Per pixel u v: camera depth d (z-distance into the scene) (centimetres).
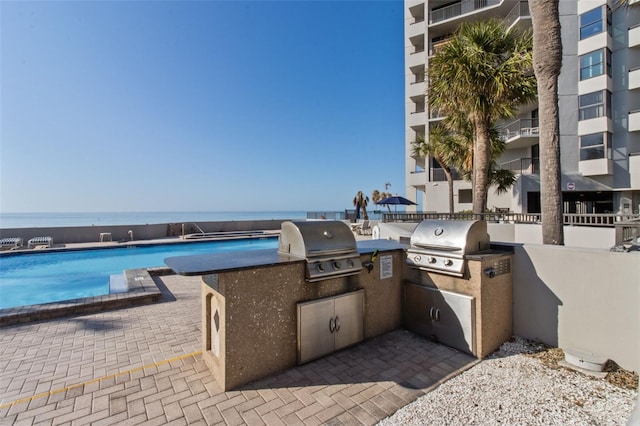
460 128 1071
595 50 1381
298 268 285
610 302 272
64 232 1313
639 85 1343
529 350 307
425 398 234
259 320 261
